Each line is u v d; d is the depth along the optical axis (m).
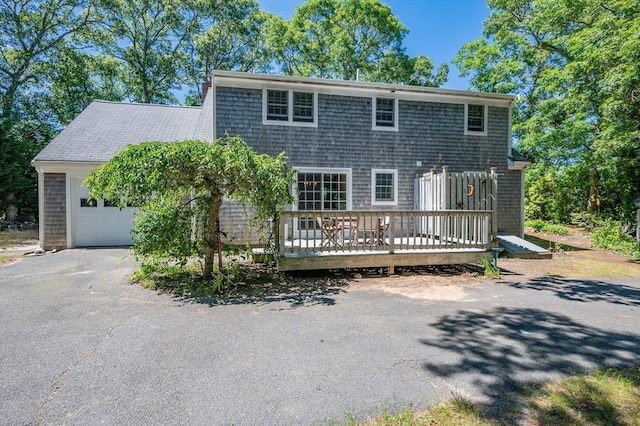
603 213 14.88
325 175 10.60
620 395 2.63
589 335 3.93
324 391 2.67
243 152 5.54
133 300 5.19
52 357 3.24
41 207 10.14
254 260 8.15
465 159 11.78
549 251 10.50
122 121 12.70
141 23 23.59
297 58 24.67
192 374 2.93
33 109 20.27
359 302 5.26
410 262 7.41
